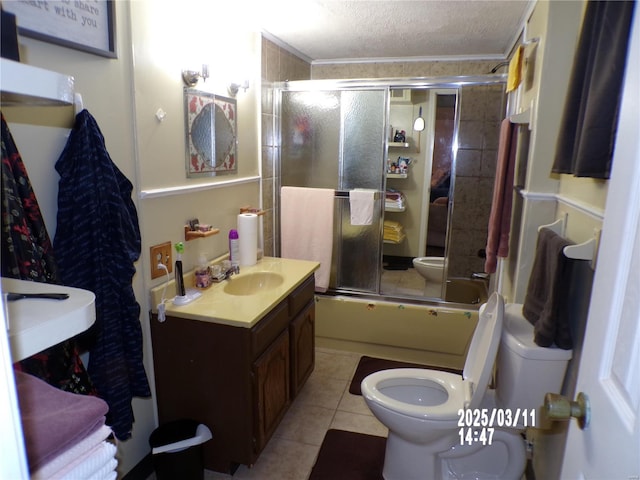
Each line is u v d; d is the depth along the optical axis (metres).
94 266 1.43
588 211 1.40
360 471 1.93
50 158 1.36
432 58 3.23
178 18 1.86
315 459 2.00
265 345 1.86
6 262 1.06
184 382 1.83
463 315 2.79
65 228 1.38
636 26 0.66
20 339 0.55
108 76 1.53
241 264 2.40
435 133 2.90
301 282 2.25
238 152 2.47
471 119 2.98
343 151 2.86
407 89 2.80
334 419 2.29
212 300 1.90
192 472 1.74
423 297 3.00
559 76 1.80
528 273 1.99
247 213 2.45
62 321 0.60
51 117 1.35
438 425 1.66
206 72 2.03
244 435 1.80
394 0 2.07
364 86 2.73
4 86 0.43
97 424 0.62
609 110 1.12
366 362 2.90
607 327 0.69
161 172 1.83
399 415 1.69
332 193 2.85
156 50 1.74
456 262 3.12
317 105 2.85
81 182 1.38
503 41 2.77
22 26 1.19
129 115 1.64
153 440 1.75
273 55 2.76
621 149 0.69
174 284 1.90
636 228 0.62
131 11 1.60
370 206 2.79
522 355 1.50
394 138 2.97
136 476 1.82
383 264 3.14
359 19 2.35
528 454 1.92
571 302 1.55
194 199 2.06
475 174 3.02
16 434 0.44
